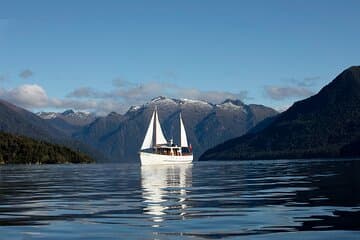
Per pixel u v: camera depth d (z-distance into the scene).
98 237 16.50
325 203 24.89
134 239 16.08
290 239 15.69
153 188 39.38
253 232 17.06
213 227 18.19
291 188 35.94
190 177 59.50
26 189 40.31
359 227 17.50
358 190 31.42
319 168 80.31
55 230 17.91
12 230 17.97
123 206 25.56
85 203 27.44
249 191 34.25
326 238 15.66
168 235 16.70
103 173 82.94
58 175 76.62
